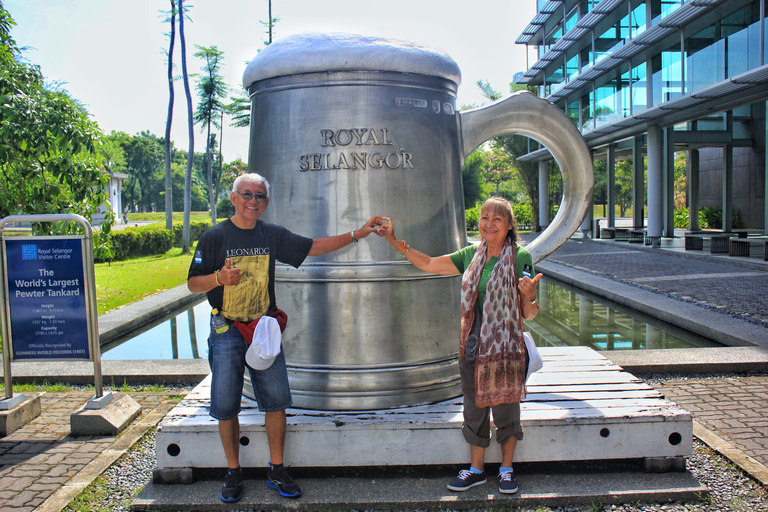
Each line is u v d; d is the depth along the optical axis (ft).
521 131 12.36
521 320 9.10
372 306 10.45
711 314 25.30
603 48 67.92
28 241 13.00
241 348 8.98
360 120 10.50
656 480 9.66
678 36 53.21
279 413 9.20
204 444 9.77
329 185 10.53
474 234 109.09
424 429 9.77
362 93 10.52
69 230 22.38
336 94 10.53
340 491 9.39
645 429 9.87
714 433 11.87
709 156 97.91
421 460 9.82
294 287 10.71
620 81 65.77
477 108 12.00
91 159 22.06
